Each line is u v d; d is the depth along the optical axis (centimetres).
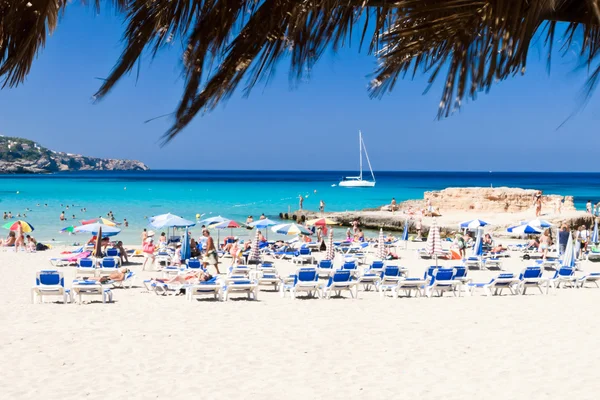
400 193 8494
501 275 1508
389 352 911
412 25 152
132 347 927
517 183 14312
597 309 1261
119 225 3969
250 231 3806
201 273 1490
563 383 761
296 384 765
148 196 7388
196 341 968
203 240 2642
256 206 5928
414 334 1025
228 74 143
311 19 147
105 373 801
